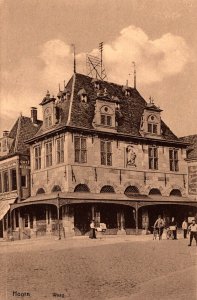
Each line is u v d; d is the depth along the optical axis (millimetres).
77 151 36500
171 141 41312
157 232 36094
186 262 19375
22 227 39781
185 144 42156
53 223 36344
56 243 28516
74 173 35969
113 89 41000
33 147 40719
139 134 39906
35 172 40156
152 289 15703
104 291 16719
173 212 39719
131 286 16391
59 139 37281
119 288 16578
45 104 38969
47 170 38406
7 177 44344
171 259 20281
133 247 24281
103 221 36250
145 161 39938
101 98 38000
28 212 39500
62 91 38812
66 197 33344
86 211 35656
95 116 37844
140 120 40844
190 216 38844
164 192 40625
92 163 37000
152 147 40625
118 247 24312
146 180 39719
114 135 38312
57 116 38031
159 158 40812
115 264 19391
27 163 43031
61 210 35250
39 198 37531
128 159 38969
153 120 40844
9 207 41531
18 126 45094
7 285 18281
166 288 15609
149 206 38750
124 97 41281
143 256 21203
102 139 37812
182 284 15734
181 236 33719
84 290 17062
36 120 45656
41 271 18891
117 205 37219
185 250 22875
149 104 40719
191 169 41719
